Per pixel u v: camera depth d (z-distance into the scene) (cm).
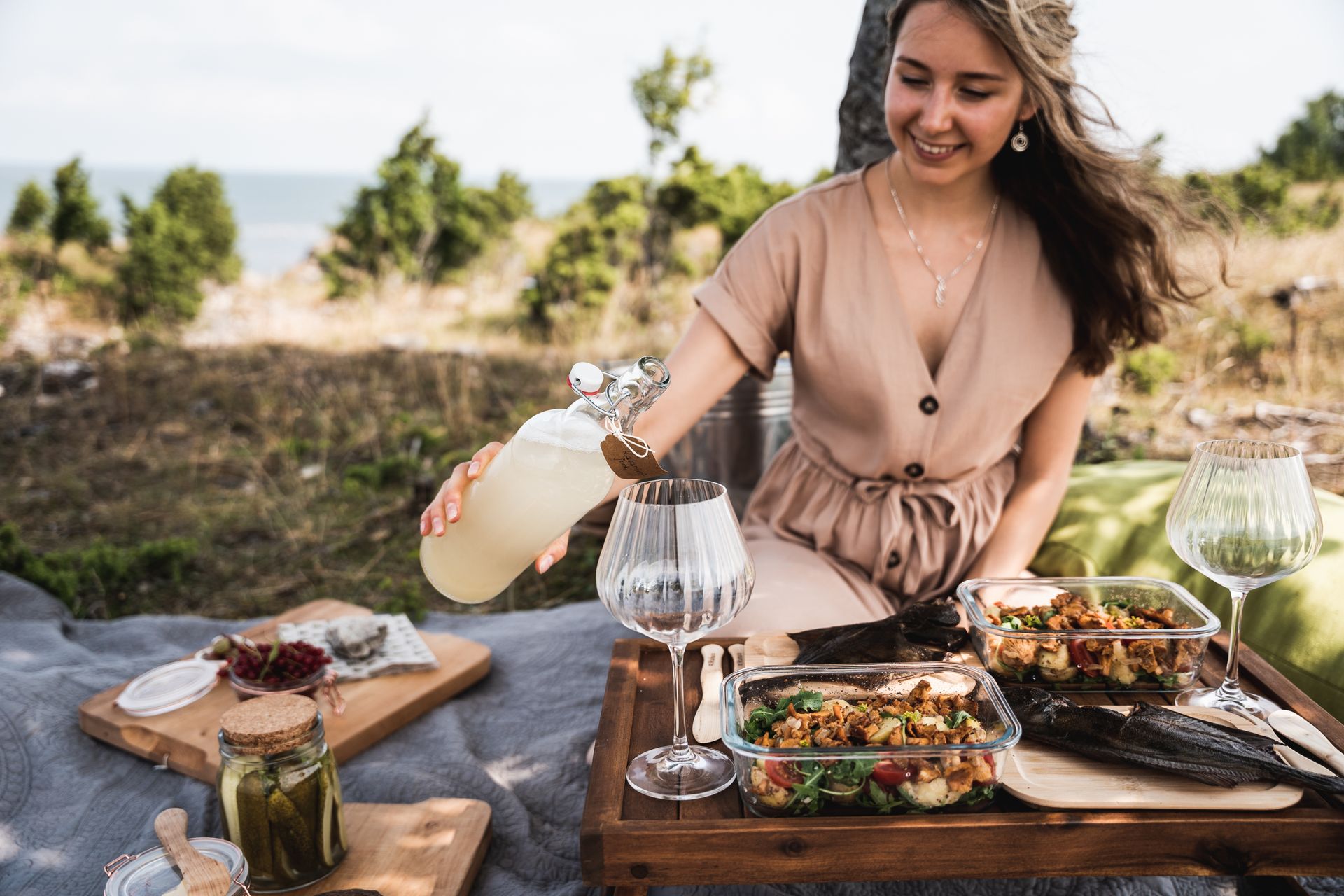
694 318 221
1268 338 562
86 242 1030
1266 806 115
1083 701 147
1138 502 235
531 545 142
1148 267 208
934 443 211
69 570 359
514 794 198
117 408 640
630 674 158
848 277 209
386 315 923
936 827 114
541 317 866
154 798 199
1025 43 174
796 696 133
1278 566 135
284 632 245
